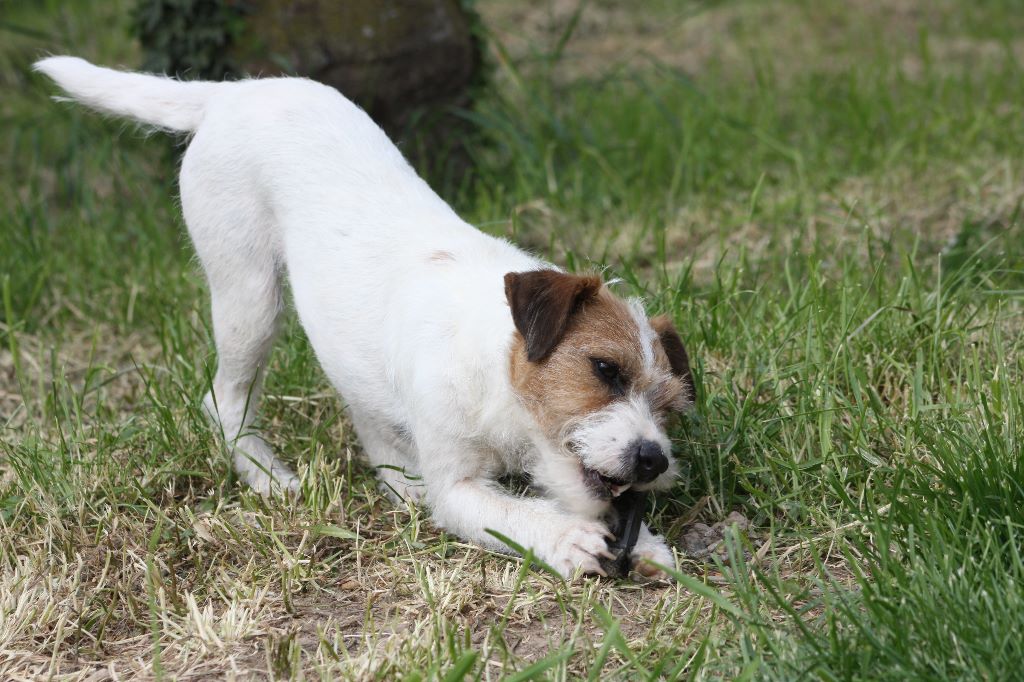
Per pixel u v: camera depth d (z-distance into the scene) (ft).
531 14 44.19
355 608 14.30
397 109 27.91
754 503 15.85
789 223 25.38
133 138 29.50
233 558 15.51
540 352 13.69
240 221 17.56
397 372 15.61
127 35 28.04
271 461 18.06
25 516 16.40
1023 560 13.25
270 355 19.11
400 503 16.70
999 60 37.47
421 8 27.96
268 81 18.31
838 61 38.55
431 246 16.20
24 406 19.31
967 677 11.35
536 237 25.90
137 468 17.74
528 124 30.89
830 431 16.33
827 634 12.44
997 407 16.02
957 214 25.08
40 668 13.42
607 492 14.19
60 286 25.13
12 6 41.60
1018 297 19.27
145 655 13.57
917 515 13.78
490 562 14.85
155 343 22.84
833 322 19.15
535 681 12.15
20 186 30.89
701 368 17.21
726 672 12.19
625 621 13.46
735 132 30.96
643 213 26.61
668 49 41.27
